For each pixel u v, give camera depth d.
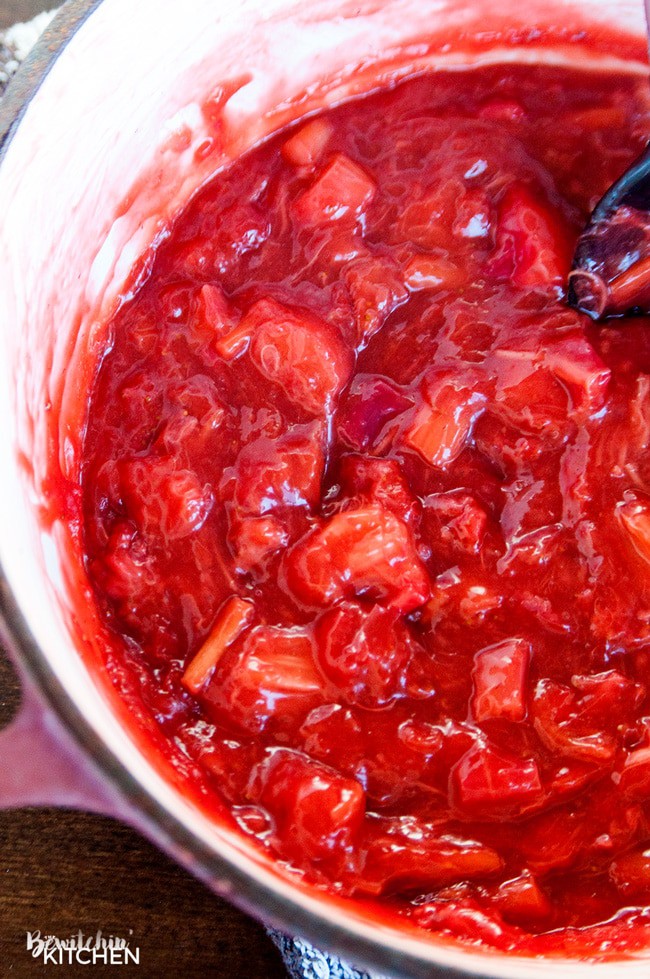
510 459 0.42
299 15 0.44
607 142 0.45
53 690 0.35
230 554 0.41
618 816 0.40
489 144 0.45
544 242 0.43
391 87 0.46
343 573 0.40
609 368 0.42
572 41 0.46
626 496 0.42
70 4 0.40
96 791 0.35
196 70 0.43
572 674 0.41
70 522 0.41
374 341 0.43
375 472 0.41
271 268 0.44
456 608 0.41
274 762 0.40
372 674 0.40
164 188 0.44
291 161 0.45
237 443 0.42
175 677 0.41
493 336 0.43
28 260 0.40
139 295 0.44
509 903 0.39
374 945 0.35
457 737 0.40
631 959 0.38
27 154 0.39
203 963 0.42
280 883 0.36
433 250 0.44
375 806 0.40
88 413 0.43
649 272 0.43
